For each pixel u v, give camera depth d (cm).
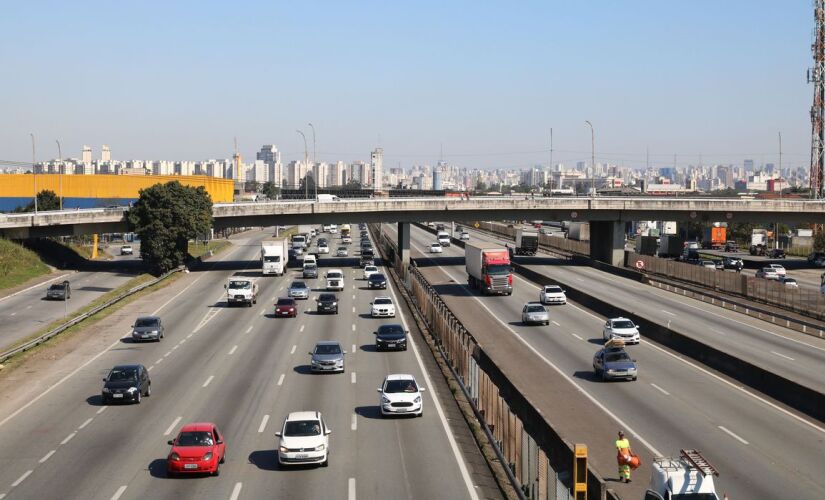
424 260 14325
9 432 3956
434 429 3944
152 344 6531
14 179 18375
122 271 12019
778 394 4638
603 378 5106
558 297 8869
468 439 3775
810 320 7700
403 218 12562
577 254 14450
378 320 7781
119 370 4600
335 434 3850
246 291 8756
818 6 16725
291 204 12350
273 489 3053
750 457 3497
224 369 5481
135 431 3925
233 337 6844
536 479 2880
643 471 3319
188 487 3086
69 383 5109
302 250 15500
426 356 5928
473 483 3139
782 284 8606
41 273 11362
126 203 18600
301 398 4594
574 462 2734
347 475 3231
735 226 19888
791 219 12794
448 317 6562
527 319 7438
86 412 4334
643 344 6494
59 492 3039
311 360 5466
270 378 5169
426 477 3209
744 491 3048
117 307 8669
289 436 3325
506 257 9719
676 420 4131
